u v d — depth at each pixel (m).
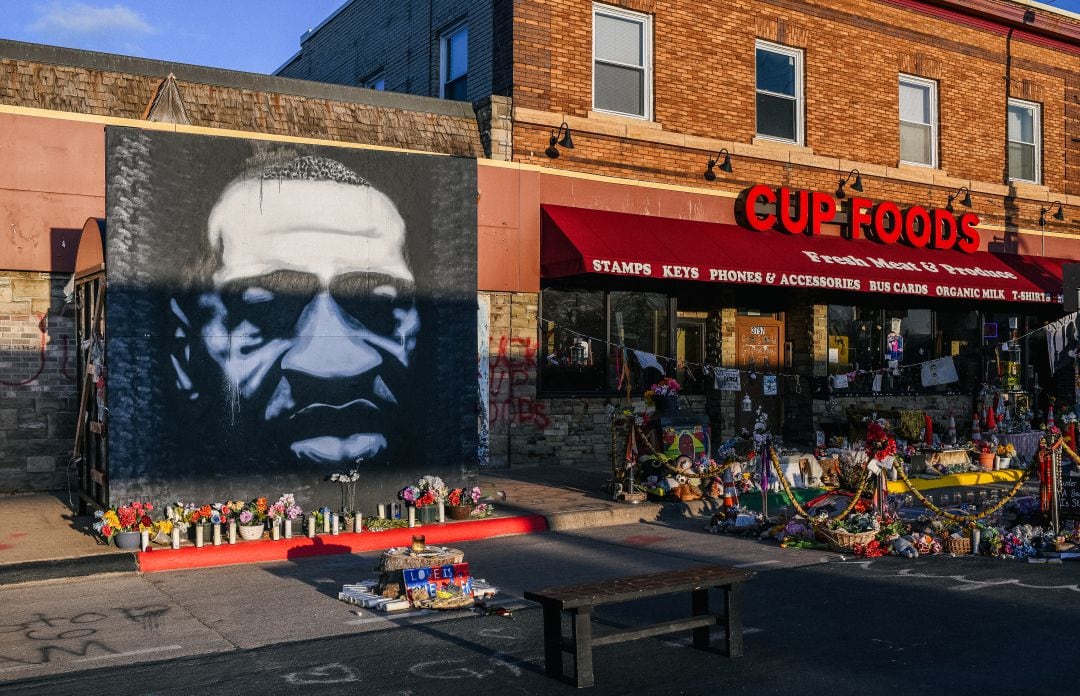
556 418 16.06
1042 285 20.08
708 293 18.22
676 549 10.38
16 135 12.23
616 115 16.56
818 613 7.69
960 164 20.95
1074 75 23.12
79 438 11.37
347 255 11.18
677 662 6.41
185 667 6.30
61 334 12.80
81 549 9.46
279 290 10.80
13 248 12.23
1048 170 22.62
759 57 18.39
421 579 7.92
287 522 10.26
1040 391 22.41
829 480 14.13
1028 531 10.41
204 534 9.92
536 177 15.51
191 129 13.07
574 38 16.14
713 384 18.17
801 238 17.95
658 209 16.73
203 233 10.43
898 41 19.98
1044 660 6.39
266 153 10.77
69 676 6.11
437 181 11.71
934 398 20.75
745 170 17.86
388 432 11.35
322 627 7.28
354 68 22.23
